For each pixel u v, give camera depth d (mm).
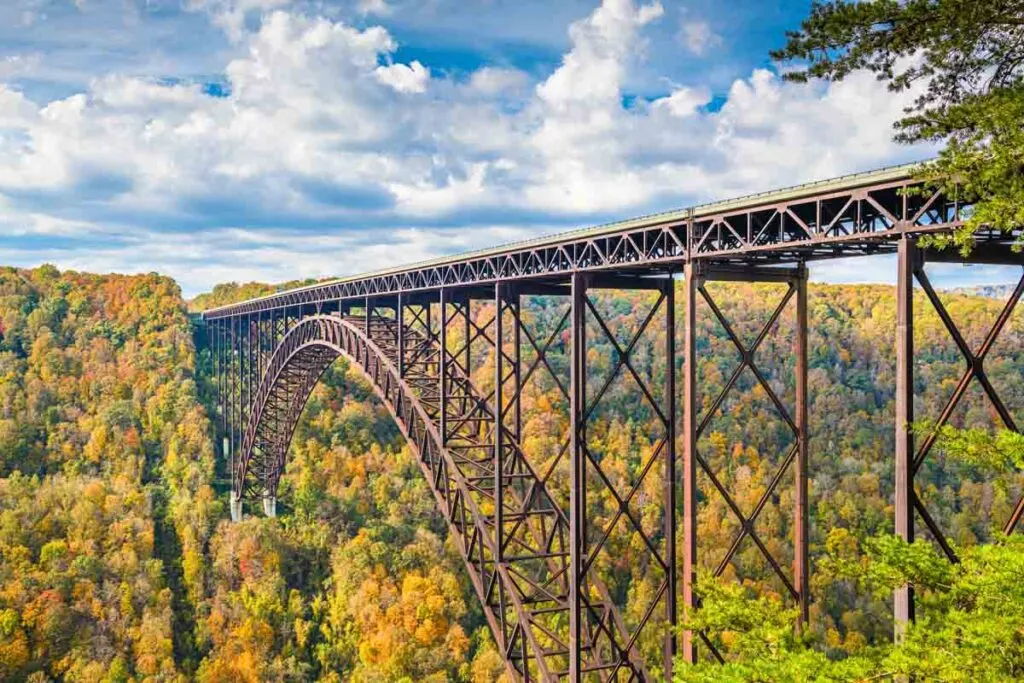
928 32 7402
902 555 9086
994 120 7188
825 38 7668
